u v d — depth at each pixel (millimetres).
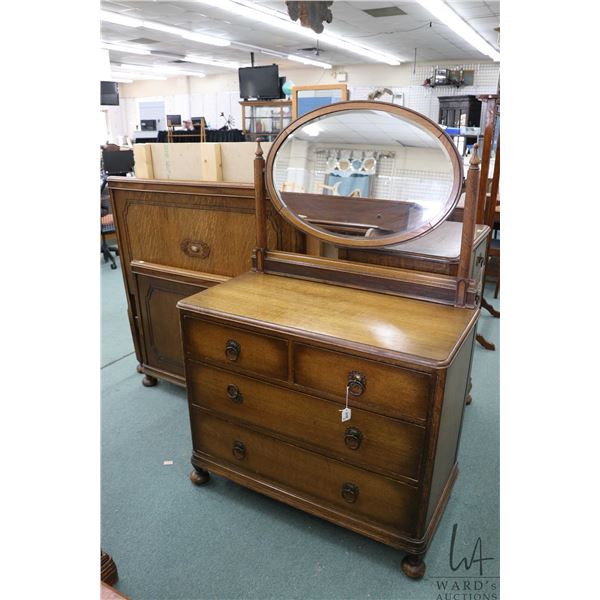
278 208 1835
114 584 1477
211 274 2213
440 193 1574
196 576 1523
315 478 1591
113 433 2225
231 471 1788
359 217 1725
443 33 7781
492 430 2232
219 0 6129
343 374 1403
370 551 1606
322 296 1701
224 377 1667
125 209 2371
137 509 1788
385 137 1607
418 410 1316
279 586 1488
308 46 9398
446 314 1539
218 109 14508
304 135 1734
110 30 8141
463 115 6848
